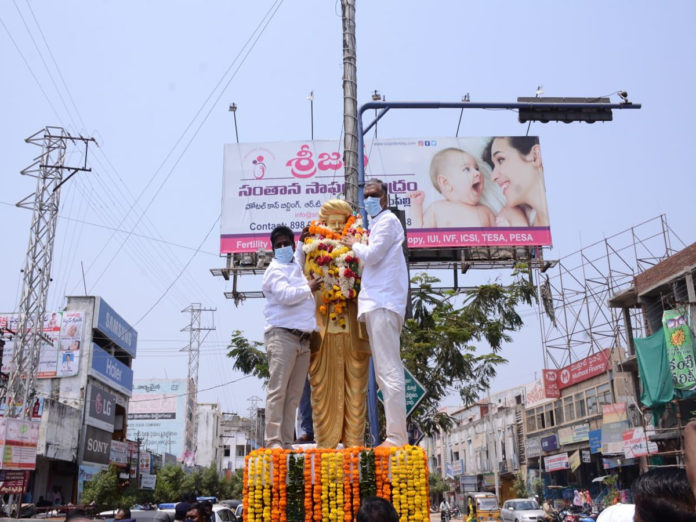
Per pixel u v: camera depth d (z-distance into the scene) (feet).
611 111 37.63
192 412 208.23
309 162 69.72
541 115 37.27
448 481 205.36
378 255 18.29
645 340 76.02
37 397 96.02
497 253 69.05
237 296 67.26
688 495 7.94
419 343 50.01
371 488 16.42
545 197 70.03
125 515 30.01
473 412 191.21
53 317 116.37
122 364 133.59
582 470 112.06
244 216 68.95
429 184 69.87
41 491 101.91
